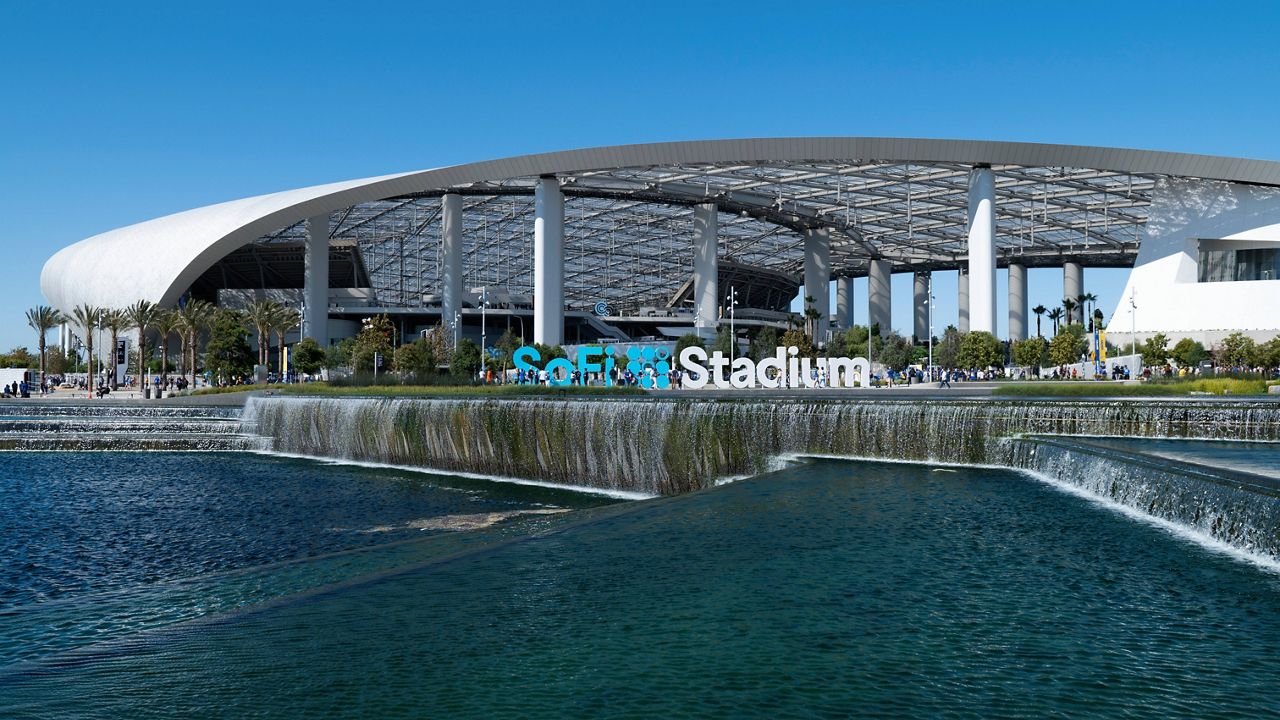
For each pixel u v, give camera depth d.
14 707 7.61
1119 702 7.39
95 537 18.98
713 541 13.88
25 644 10.93
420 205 95.19
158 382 72.12
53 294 104.81
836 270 136.12
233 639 9.45
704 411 26.88
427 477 29.83
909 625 9.46
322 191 88.94
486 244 112.56
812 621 9.63
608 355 61.81
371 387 53.56
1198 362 69.69
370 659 8.68
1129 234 105.69
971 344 76.62
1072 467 19.31
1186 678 7.92
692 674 8.09
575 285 133.75
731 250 119.19
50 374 102.25
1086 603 10.25
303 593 11.46
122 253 91.44
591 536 14.60
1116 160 77.06
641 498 26.03
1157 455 17.95
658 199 89.81
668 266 125.00
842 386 58.69
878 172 82.50
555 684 7.88
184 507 22.92
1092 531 14.25
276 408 38.19
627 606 10.36
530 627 9.62
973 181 79.56
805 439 26.02
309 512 22.28
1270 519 12.15
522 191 88.25
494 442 30.70
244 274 106.38
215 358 71.56
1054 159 76.44
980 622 9.54
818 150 76.31
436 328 85.62
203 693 7.85
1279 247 78.25
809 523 15.16
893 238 110.12
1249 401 26.50
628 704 7.41
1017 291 123.00
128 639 9.63
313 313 89.12
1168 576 11.41
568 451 29.03
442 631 9.54
